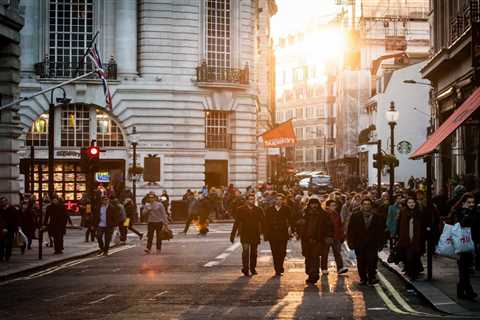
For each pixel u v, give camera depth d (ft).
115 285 71.31
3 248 94.99
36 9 194.49
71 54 196.75
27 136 193.06
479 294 61.21
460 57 120.88
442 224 86.48
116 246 121.80
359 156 310.45
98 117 198.39
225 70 209.05
